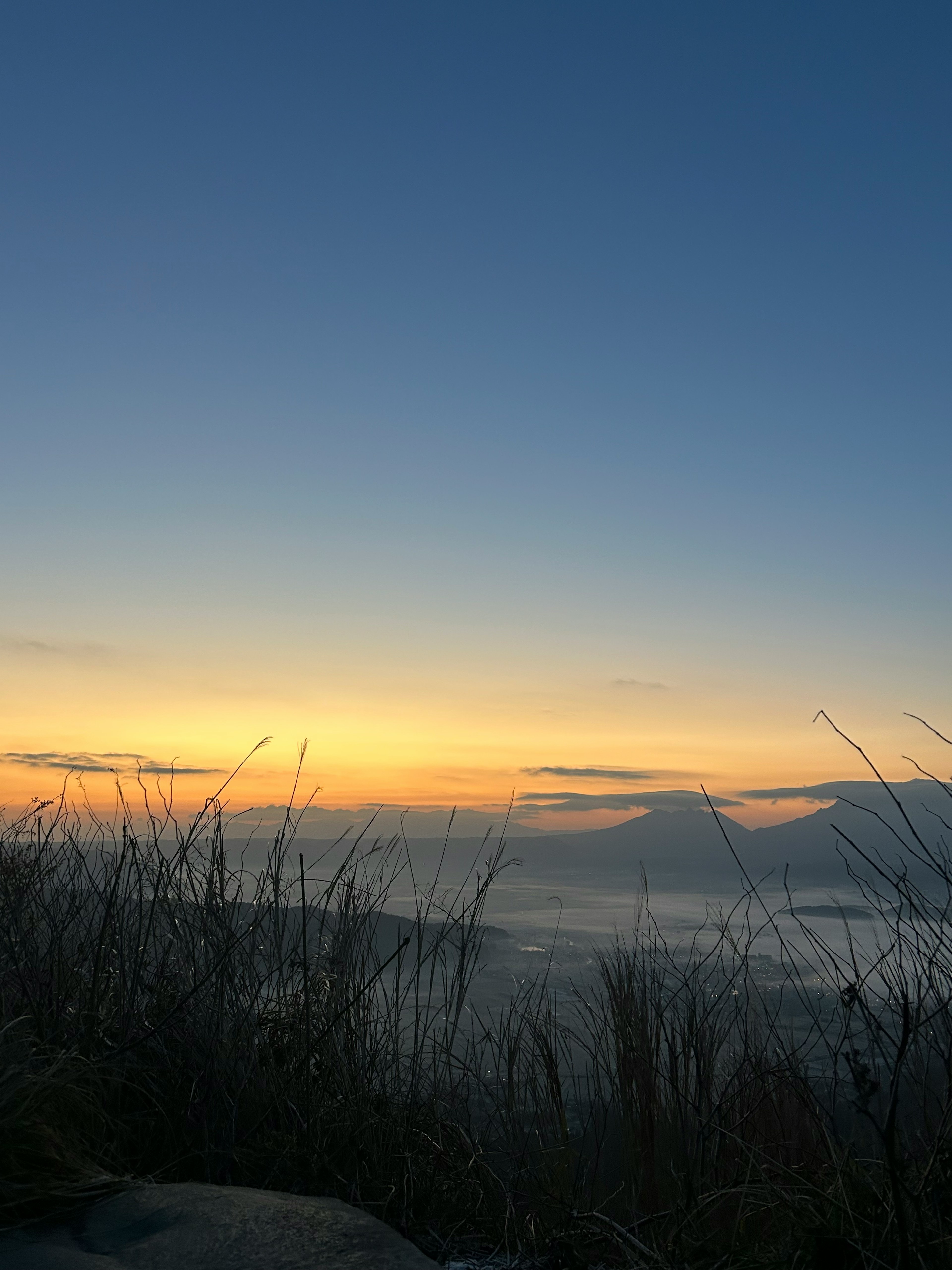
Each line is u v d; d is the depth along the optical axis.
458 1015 3.43
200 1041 2.98
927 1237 2.10
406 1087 3.26
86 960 3.27
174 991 3.22
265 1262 1.79
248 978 3.29
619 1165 3.42
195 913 3.40
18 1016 2.82
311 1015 3.35
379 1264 1.79
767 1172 2.79
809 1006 2.90
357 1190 2.69
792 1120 3.21
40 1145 2.21
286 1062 3.21
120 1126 2.60
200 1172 2.65
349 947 3.46
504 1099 3.42
